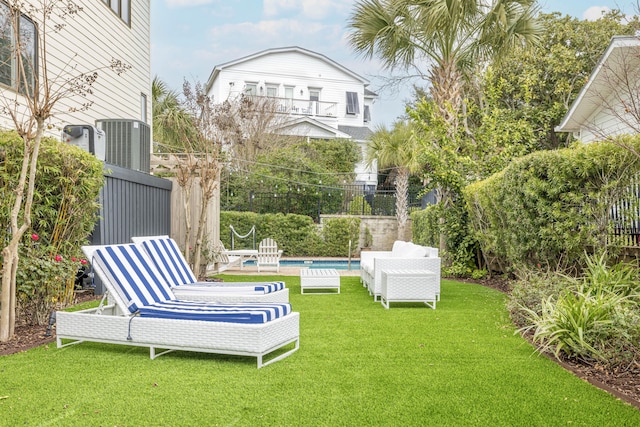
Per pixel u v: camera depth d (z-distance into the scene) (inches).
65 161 234.7
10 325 188.4
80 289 298.7
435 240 523.8
